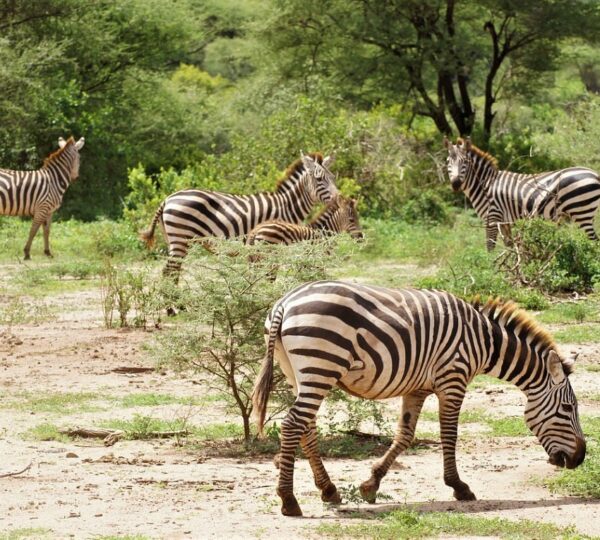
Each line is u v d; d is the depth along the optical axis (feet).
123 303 51.96
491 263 62.18
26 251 77.92
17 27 125.08
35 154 113.19
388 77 125.08
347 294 24.21
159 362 32.27
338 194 55.47
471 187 68.23
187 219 53.52
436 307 25.36
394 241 82.74
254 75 160.04
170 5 137.90
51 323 53.16
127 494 25.48
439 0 117.60
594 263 61.77
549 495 26.07
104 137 119.55
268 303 31.30
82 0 126.21
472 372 25.89
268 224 49.34
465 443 31.91
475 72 133.90
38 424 33.35
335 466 29.22
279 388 31.94
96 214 112.16
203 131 137.28
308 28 132.36
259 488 26.40
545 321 52.80
